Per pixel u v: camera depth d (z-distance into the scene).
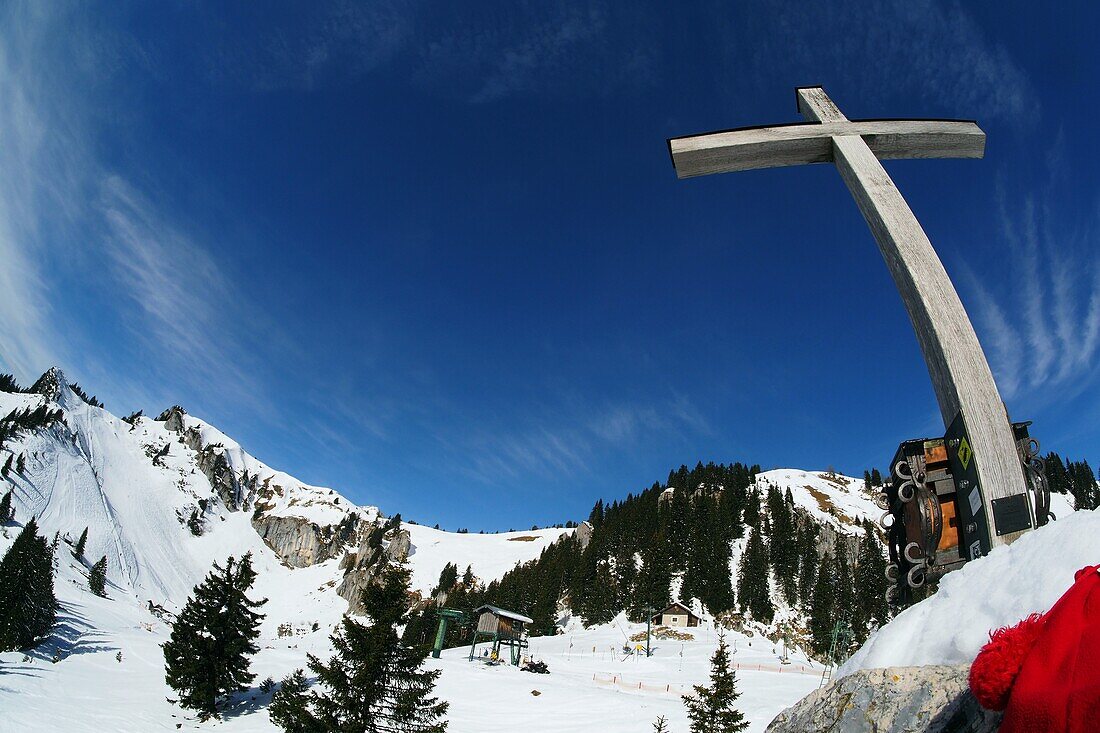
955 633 2.25
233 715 30.89
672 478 141.62
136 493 164.62
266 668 38.88
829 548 98.56
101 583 89.06
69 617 58.75
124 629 63.22
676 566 92.06
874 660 2.57
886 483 3.34
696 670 44.09
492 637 46.78
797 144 4.30
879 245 3.82
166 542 150.25
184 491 183.88
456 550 175.38
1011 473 2.69
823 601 70.25
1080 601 1.25
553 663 45.94
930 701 2.09
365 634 20.03
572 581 91.19
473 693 31.12
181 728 28.83
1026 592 2.06
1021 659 1.34
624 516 117.25
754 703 29.00
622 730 25.67
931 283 3.37
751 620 76.75
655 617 73.31
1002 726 1.24
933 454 3.09
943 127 4.25
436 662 38.66
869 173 3.95
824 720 2.44
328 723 19.02
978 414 2.88
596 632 72.19
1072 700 1.06
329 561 174.75
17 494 113.25
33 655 40.56
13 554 43.25
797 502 121.62
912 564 2.95
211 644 31.41
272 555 176.25
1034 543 2.26
